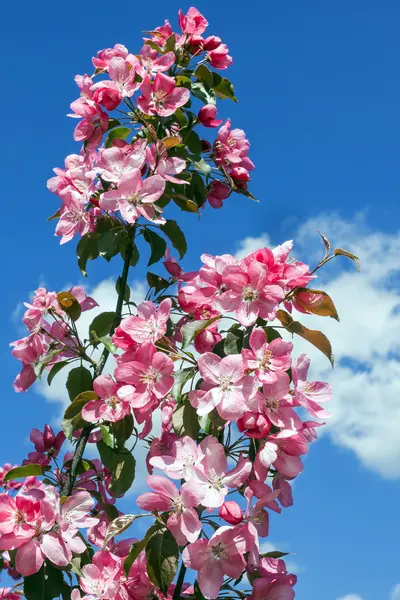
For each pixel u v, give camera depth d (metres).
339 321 0.87
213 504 0.82
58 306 0.98
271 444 0.84
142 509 0.84
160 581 0.85
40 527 0.88
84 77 1.00
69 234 0.99
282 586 0.86
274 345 0.85
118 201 0.93
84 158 1.00
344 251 0.86
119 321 0.97
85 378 0.97
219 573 0.83
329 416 0.87
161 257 0.99
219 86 1.04
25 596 0.90
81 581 0.90
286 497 0.88
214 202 1.06
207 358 0.85
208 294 0.89
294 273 0.86
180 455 0.85
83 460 0.99
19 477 0.93
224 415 0.84
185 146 1.00
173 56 0.98
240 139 1.06
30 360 0.98
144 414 0.90
